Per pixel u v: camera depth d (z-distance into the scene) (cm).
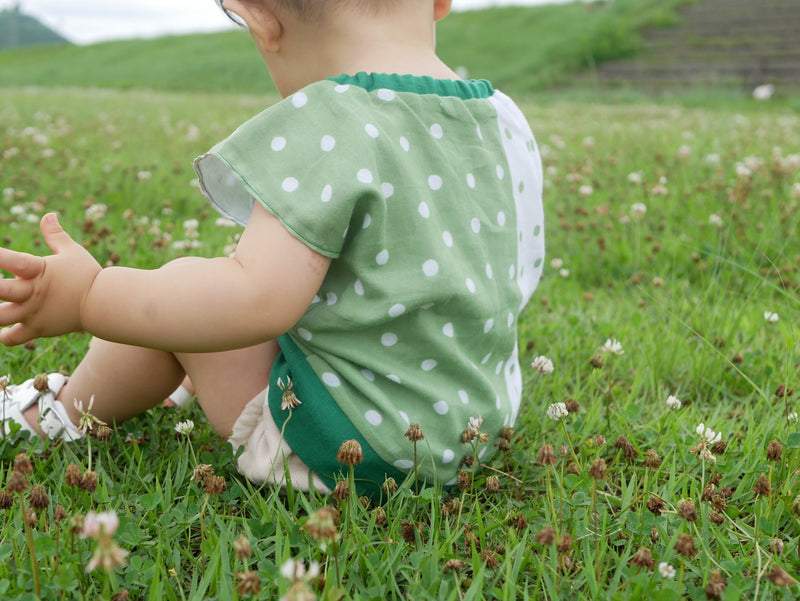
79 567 131
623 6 2091
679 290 328
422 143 146
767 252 354
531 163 172
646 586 130
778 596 137
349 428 150
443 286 145
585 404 225
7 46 14588
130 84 2327
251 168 138
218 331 133
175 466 176
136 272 133
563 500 160
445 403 154
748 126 868
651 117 1056
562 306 311
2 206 411
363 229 138
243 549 124
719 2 2022
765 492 155
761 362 251
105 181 480
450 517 157
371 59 150
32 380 184
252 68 2345
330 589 121
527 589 132
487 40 2227
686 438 197
